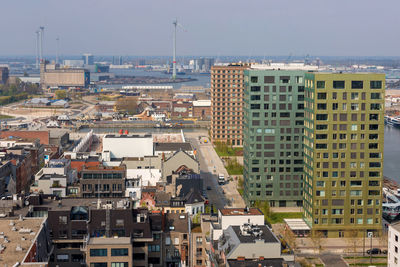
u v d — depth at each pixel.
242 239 193.88
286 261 189.88
